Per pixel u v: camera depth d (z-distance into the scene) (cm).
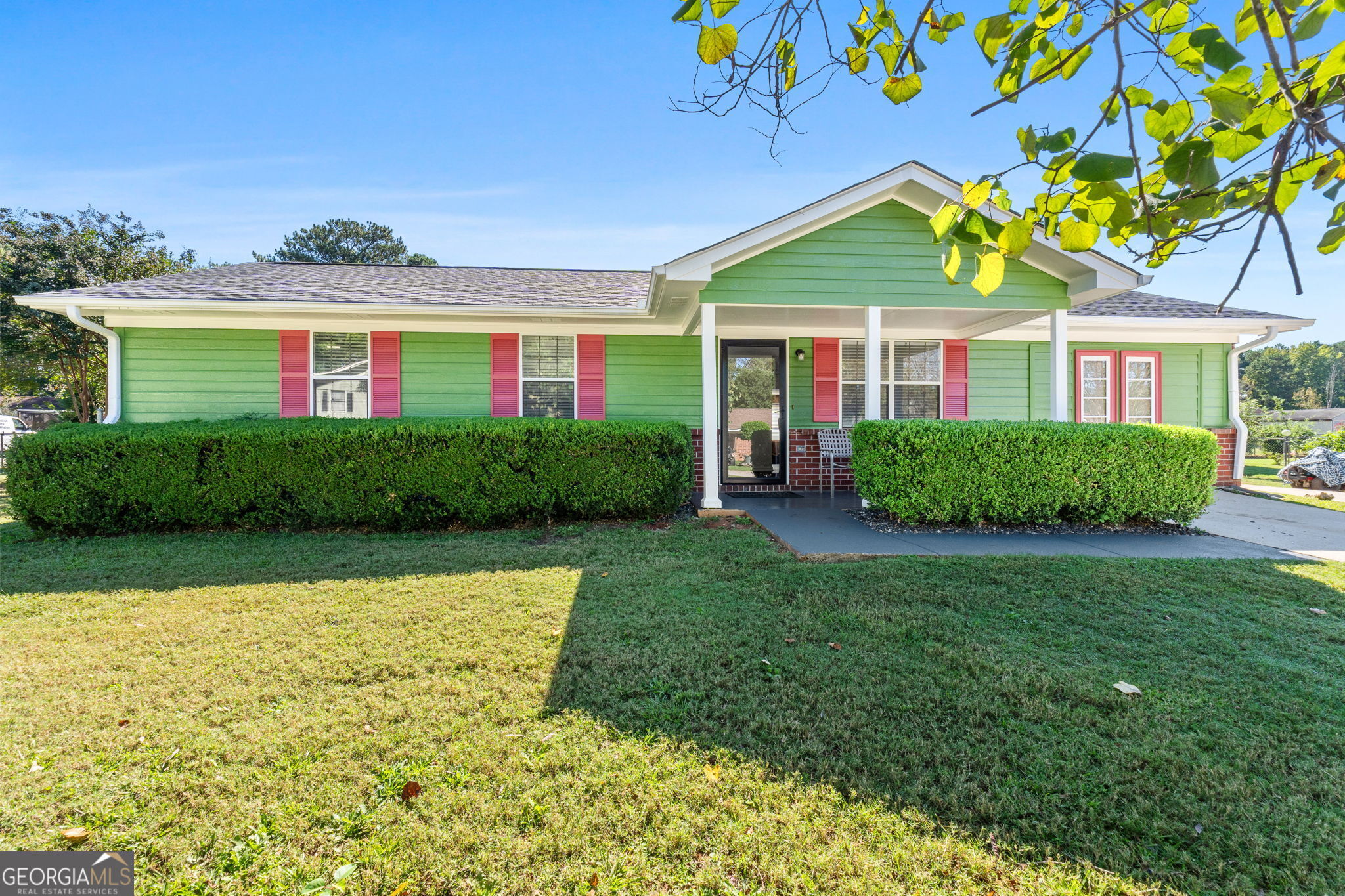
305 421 722
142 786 210
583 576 475
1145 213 132
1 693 279
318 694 279
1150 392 1069
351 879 170
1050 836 186
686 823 192
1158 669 304
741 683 288
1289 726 250
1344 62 106
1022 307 748
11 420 2969
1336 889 166
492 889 167
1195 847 182
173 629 361
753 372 1006
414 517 689
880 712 261
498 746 234
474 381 944
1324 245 135
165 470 664
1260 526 701
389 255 3175
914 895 164
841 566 493
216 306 805
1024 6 147
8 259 1557
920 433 643
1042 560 506
